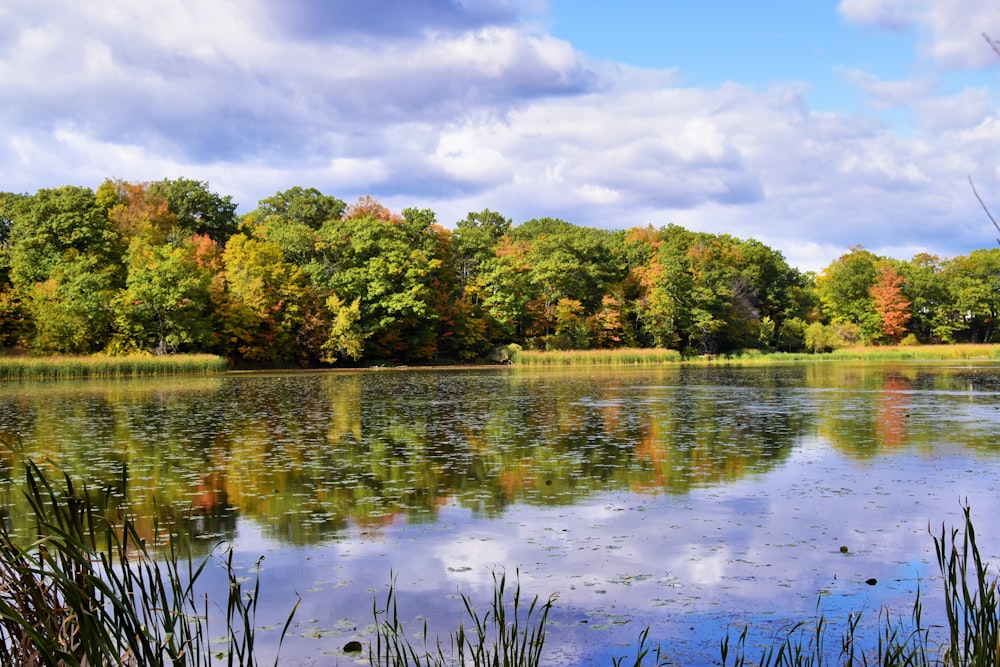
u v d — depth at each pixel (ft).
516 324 252.21
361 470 43.27
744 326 283.79
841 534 29.32
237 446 52.65
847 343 295.89
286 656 18.62
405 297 212.84
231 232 247.91
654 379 140.05
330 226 221.05
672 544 28.17
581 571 25.13
